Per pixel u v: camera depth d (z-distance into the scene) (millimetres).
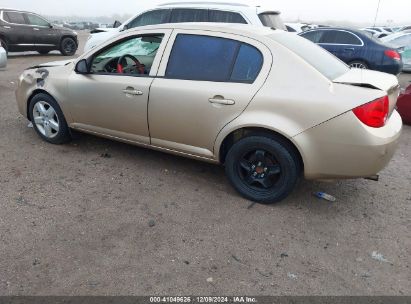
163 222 3381
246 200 3799
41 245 2996
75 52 16609
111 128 4395
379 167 3301
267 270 2842
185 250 3020
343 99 3174
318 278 2783
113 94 4172
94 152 4836
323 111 3209
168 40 3932
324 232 3346
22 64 12641
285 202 3807
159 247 3041
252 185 3770
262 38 3564
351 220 3553
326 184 4227
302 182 4238
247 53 3578
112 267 2795
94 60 4402
